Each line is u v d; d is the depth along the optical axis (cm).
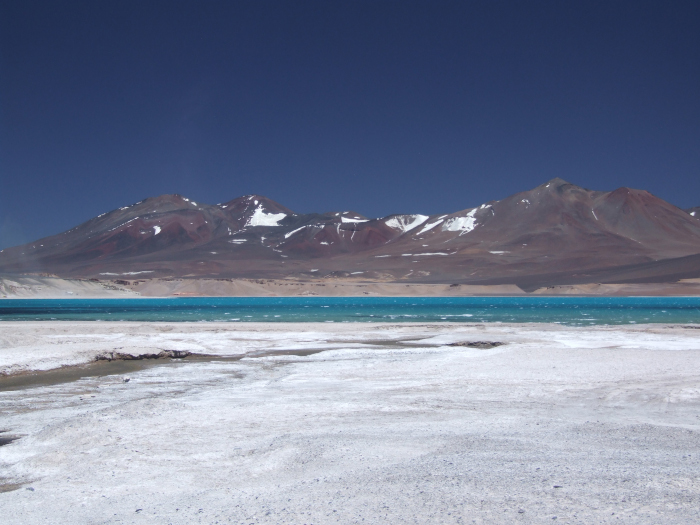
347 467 810
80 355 2216
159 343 2777
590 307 8269
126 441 984
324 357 2311
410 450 898
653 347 2550
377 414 1193
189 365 2119
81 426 1046
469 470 765
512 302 11512
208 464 857
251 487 746
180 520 632
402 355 2311
